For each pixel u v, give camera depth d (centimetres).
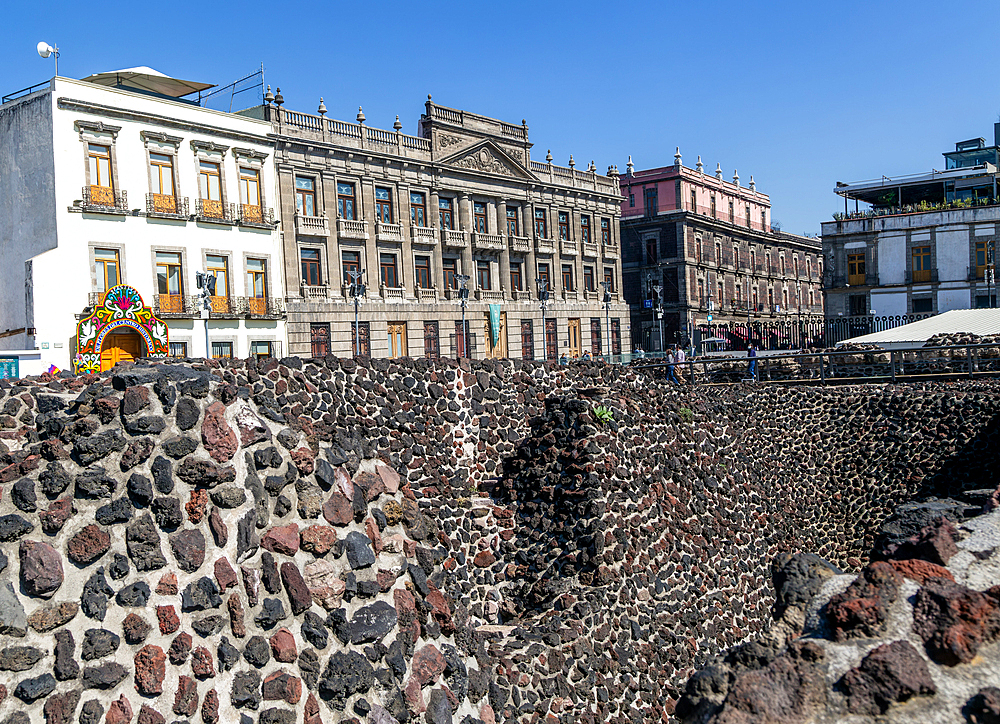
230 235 3619
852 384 2142
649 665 1127
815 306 8819
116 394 666
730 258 7112
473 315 4703
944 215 5353
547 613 1091
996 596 463
